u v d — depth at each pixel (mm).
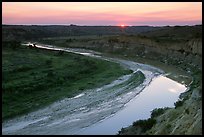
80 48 100312
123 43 90125
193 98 30484
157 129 22828
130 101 34750
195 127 20547
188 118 23281
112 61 68688
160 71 56406
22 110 28812
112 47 91125
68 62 56281
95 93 37094
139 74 52250
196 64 55969
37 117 27969
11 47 69062
